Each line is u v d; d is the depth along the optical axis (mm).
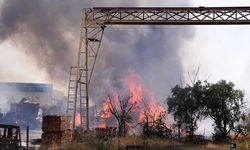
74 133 27125
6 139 20812
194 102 36656
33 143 28141
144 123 35250
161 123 35312
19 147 21797
